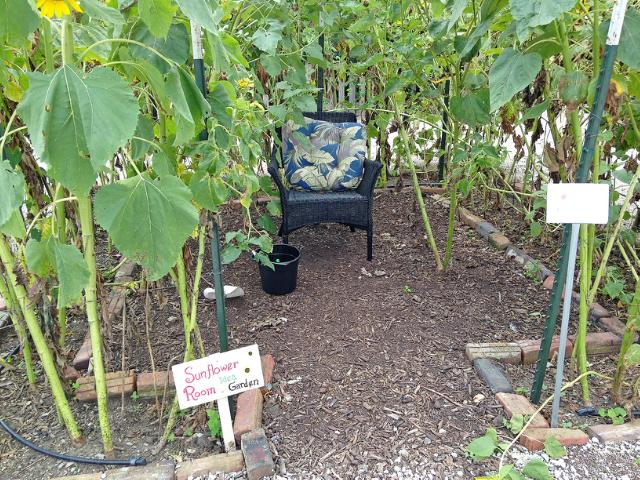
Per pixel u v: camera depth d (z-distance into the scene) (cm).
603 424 189
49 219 176
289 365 226
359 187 348
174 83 129
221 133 171
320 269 322
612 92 173
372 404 201
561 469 169
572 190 163
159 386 206
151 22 126
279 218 397
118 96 113
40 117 108
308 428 189
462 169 286
